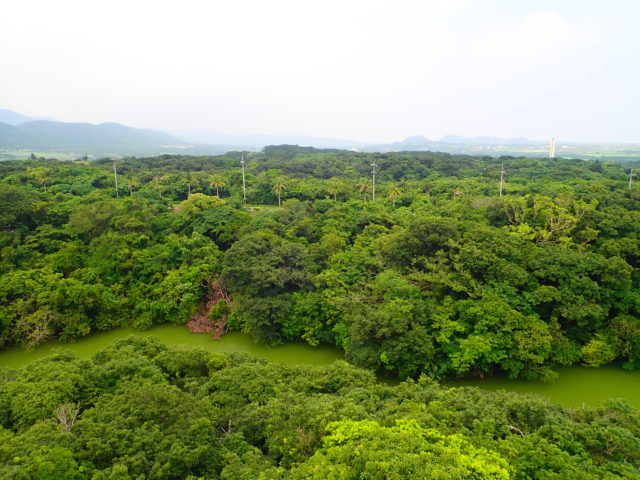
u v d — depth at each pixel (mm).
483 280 30094
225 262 35188
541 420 16812
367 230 42094
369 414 16469
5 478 11438
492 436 15367
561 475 13008
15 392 18125
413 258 33344
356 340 26688
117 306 34875
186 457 13945
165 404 16469
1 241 38188
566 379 26484
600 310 27219
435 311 28203
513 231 36656
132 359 21375
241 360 23953
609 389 25406
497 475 11812
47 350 31453
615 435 14734
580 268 29094
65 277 37250
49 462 12328
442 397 18500
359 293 31250
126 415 16062
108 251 38281
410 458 11523
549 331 26703
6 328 31219
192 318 35719
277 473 13086
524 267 30828
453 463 11688
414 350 25203
